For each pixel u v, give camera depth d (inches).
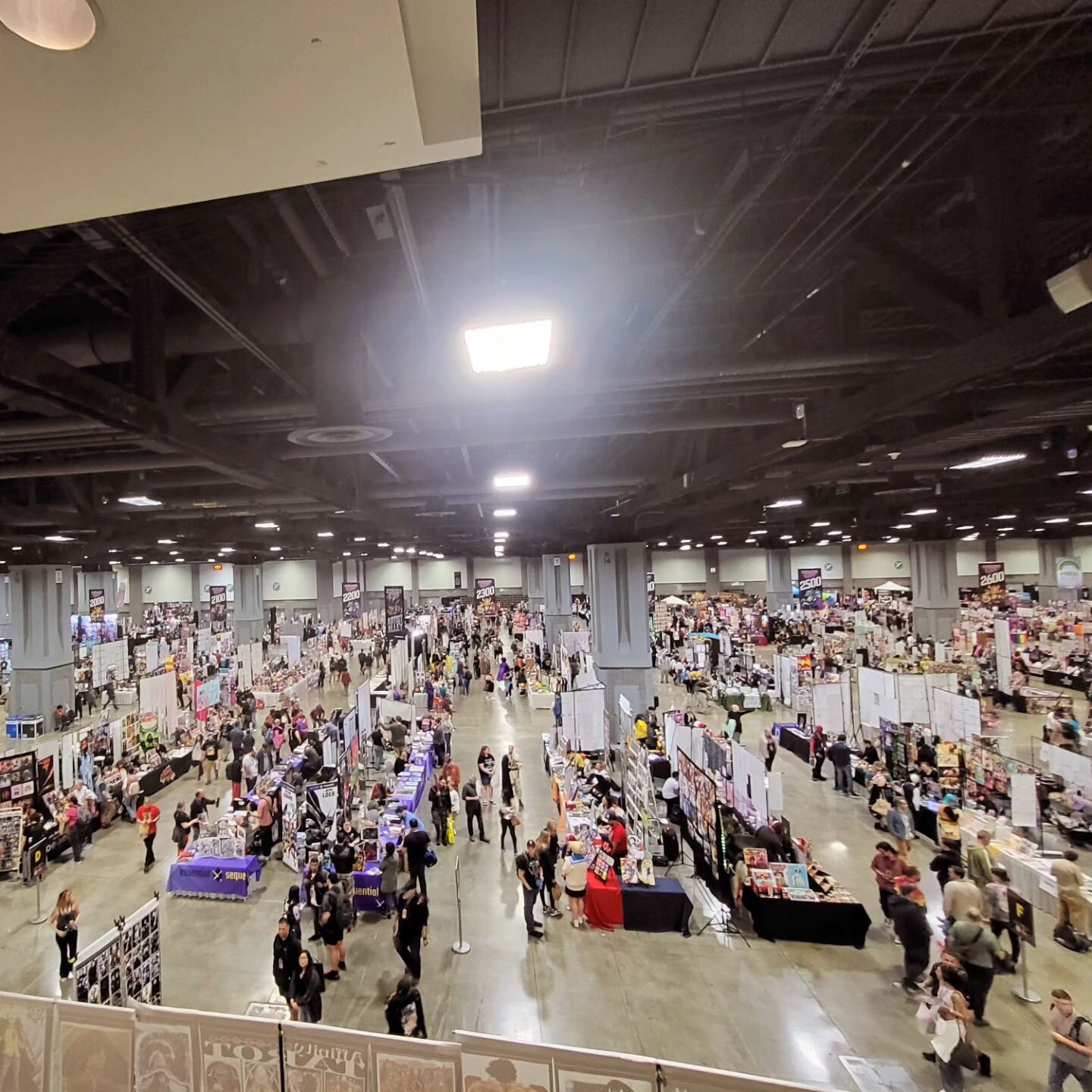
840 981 296.4
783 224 154.8
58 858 436.8
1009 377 201.6
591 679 693.3
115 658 885.2
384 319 184.1
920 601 1160.2
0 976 308.3
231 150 50.7
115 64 39.6
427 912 307.6
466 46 41.4
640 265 162.9
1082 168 139.7
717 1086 136.9
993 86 97.6
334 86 43.6
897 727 549.6
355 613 1472.7
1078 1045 216.1
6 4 34.1
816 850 434.0
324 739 588.7
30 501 406.3
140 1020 165.0
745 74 92.0
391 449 264.8
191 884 382.3
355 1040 153.5
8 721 737.6
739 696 845.2
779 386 205.5
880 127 109.5
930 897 370.0
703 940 330.6
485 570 1952.5
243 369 212.8
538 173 114.0
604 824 422.0
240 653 836.6
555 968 306.7
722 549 1871.3
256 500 408.2
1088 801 433.4
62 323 194.9
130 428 160.6
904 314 214.5
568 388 185.3
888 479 470.3
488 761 516.4
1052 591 1626.5
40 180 53.2
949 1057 223.8
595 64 89.7
